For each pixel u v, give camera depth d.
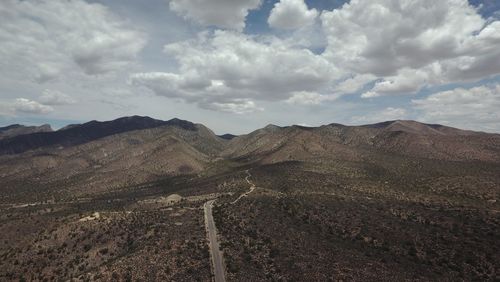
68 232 135.88
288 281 85.75
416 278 88.25
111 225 139.38
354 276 87.81
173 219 143.25
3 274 117.06
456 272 93.38
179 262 96.94
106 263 104.38
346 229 125.12
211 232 123.12
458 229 126.12
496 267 95.62
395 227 127.12
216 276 89.75
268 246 107.19
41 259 122.12
